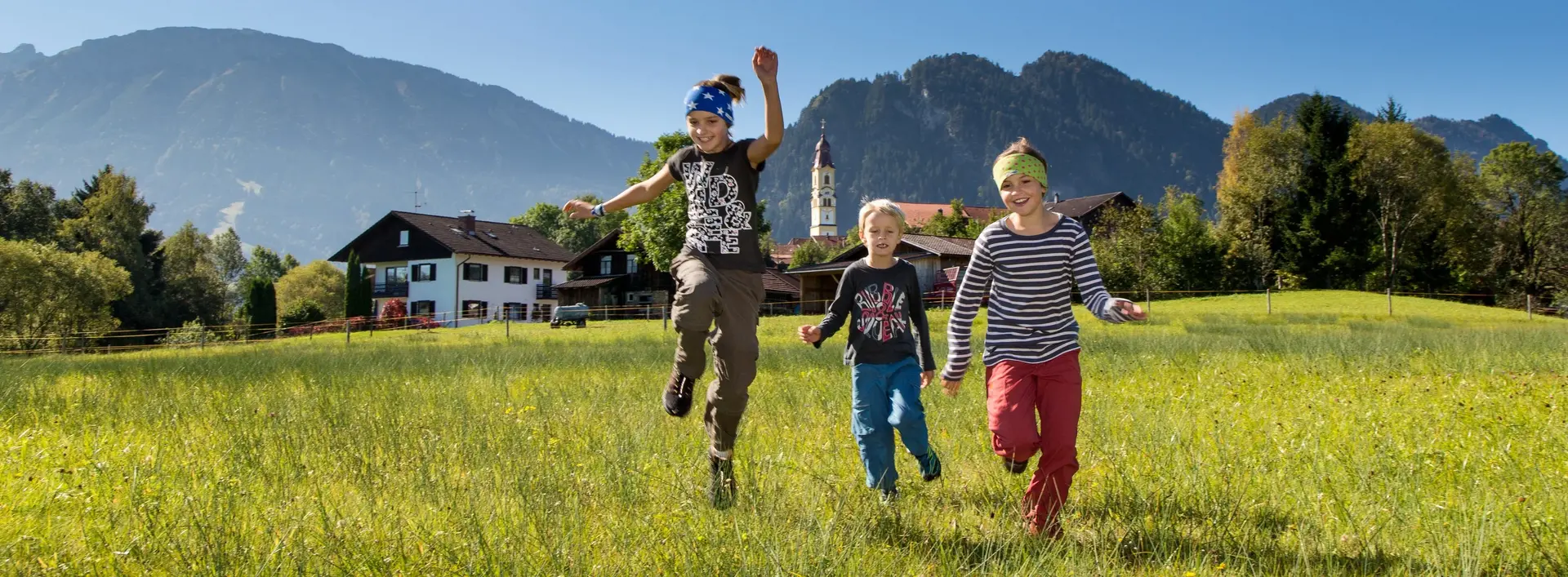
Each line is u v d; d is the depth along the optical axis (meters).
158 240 61.34
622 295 63.38
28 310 33.84
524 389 8.85
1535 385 7.88
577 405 7.21
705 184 3.92
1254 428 5.87
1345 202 52.97
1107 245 52.00
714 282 3.81
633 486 4.16
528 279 67.12
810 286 55.22
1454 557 3.16
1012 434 3.73
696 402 7.33
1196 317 28.50
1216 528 3.52
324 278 76.56
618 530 3.47
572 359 12.91
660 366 11.27
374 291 65.38
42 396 8.07
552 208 95.00
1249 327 22.78
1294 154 55.06
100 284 35.56
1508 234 53.53
